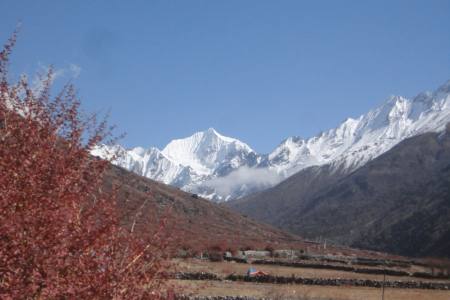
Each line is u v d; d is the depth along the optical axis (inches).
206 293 1628.9
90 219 485.1
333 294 1836.9
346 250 5324.8
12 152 482.9
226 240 4210.1
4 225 435.2
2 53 530.9
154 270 529.3
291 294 1755.7
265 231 6063.0
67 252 460.1
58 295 447.8
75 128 520.1
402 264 3447.3
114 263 492.7
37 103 522.6
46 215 450.9
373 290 2007.9
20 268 442.9
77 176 493.0
